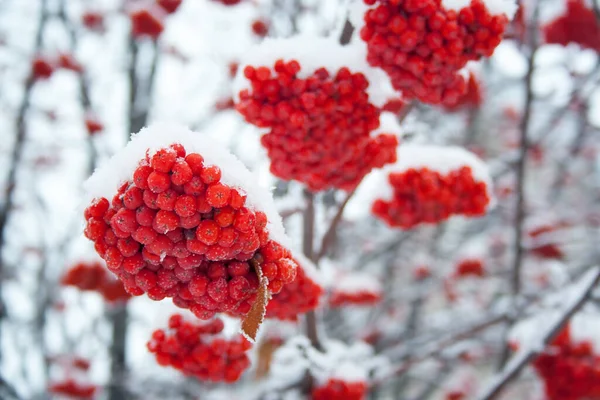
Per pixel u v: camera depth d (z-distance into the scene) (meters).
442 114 6.14
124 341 5.89
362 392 3.02
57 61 5.49
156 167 1.21
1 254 5.86
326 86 1.85
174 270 1.34
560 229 6.10
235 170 1.35
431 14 1.71
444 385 7.26
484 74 6.57
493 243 7.35
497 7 1.81
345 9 2.17
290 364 3.22
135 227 1.25
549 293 4.39
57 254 6.72
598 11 3.56
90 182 1.38
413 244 7.74
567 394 3.40
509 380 3.42
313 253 2.91
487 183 2.70
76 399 5.27
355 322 7.67
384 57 1.82
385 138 2.17
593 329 3.40
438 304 9.10
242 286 1.33
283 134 1.98
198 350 2.09
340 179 2.26
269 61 1.89
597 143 7.23
